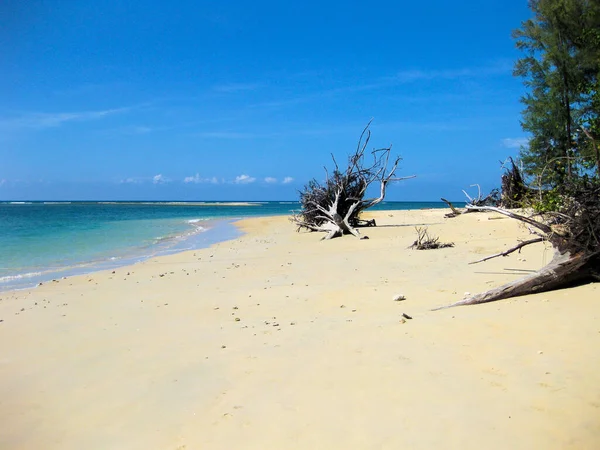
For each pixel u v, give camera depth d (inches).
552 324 206.1
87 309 313.9
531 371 158.9
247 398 154.9
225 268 486.6
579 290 260.2
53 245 781.3
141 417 147.9
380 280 362.6
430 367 168.7
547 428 124.7
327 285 357.1
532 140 896.9
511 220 804.6
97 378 182.7
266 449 125.0
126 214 2293.3
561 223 286.5
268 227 1202.0
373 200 901.2
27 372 193.8
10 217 1831.9
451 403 141.2
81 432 141.5
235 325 250.7
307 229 971.9
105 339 237.3
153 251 698.2
